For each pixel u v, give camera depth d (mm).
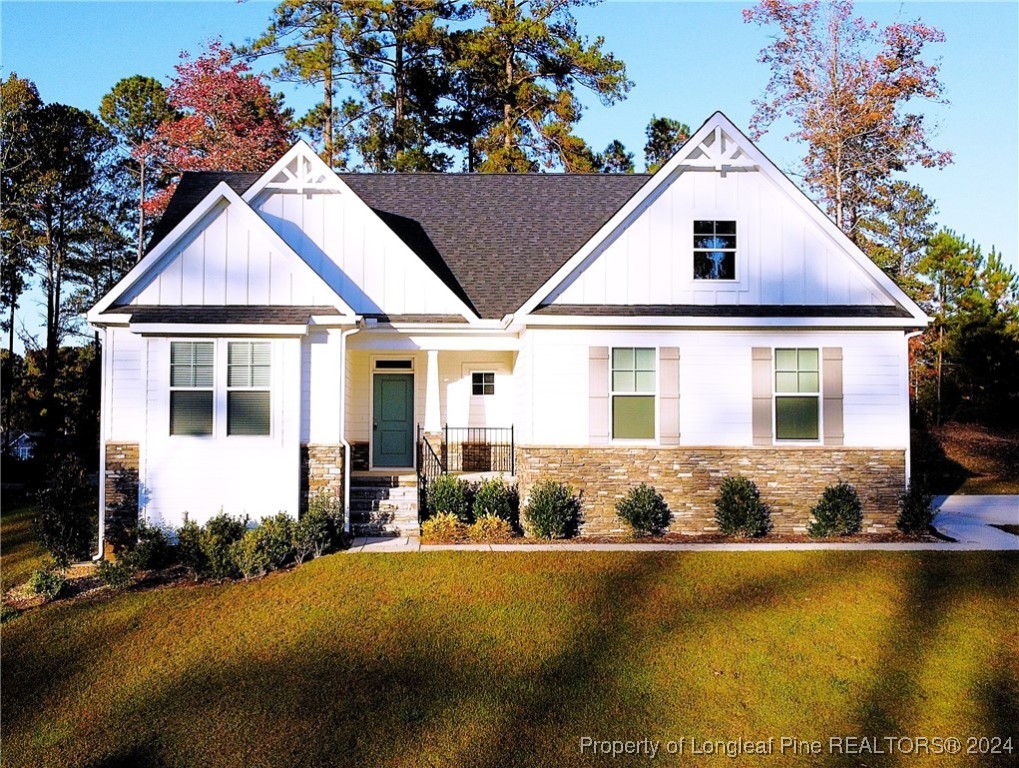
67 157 36531
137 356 14781
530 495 15055
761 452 15391
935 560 12930
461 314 16656
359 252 16875
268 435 14250
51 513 13180
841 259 15766
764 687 8891
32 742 7938
